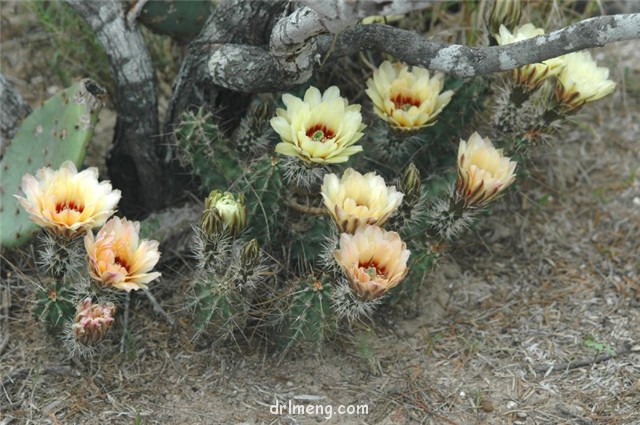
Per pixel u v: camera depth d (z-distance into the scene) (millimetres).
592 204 3105
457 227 2393
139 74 2600
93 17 2529
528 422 2275
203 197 2760
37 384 2340
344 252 2055
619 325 2592
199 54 2533
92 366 2389
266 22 2455
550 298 2713
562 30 2096
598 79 2496
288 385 2377
